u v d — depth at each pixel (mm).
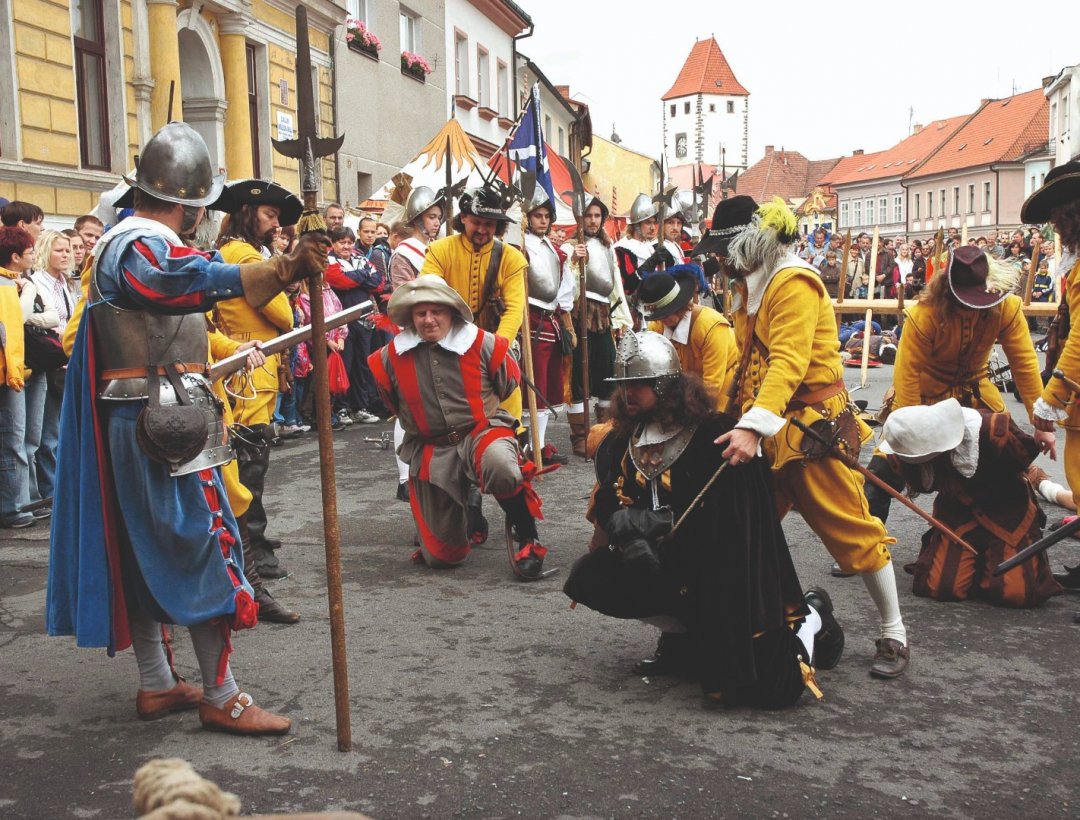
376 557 5848
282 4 17438
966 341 5078
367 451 9289
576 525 6543
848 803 3074
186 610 3383
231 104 16234
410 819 2990
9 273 6422
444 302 5270
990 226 71500
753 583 3611
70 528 3436
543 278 8117
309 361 10070
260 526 5363
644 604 3811
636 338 3725
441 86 26219
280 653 4293
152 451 3312
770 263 3805
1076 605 4934
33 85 11836
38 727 3604
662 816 2998
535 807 3049
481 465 5242
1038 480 6180
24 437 6609
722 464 3627
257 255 4902
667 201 10039
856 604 4934
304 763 3326
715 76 109250
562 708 3744
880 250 20703
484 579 5410
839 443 3873
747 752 3395
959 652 4305
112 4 13125
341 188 20141
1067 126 54375
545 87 35656
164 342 3408
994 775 3244
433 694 3875
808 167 109062
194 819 1195
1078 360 4785
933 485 4984
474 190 6309
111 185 13086
